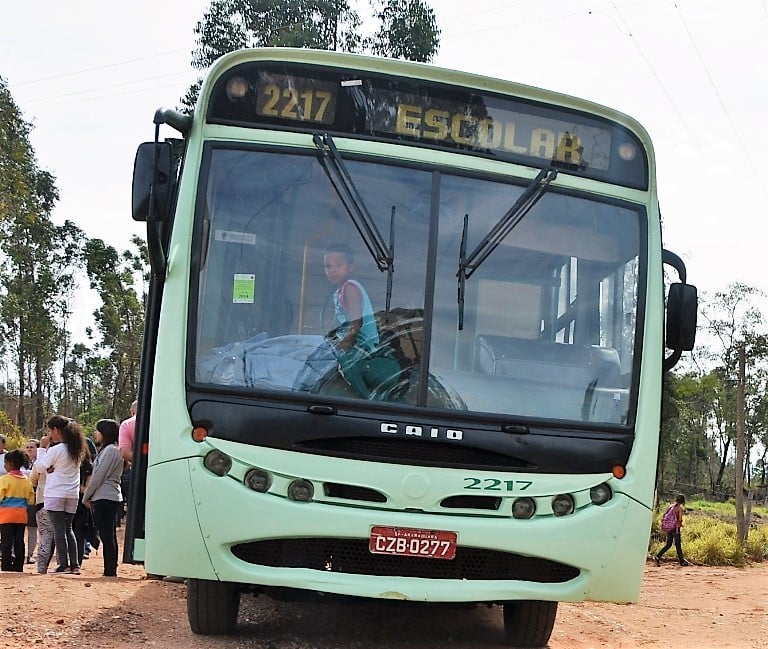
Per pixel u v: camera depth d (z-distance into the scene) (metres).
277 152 5.75
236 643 6.04
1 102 40.25
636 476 5.70
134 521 5.79
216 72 5.79
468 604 6.23
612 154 6.19
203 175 5.67
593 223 6.03
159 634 6.29
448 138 5.93
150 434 5.44
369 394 5.47
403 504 5.33
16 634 6.02
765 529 35.75
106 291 61.50
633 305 6.00
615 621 9.73
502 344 5.71
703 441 72.81
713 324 57.78
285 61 5.86
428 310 5.64
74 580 8.87
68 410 72.88
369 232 5.69
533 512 5.50
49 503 10.56
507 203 5.90
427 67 5.94
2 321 54.25
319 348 5.51
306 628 6.70
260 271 5.60
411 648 6.28
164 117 5.54
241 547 5.38
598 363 5.84
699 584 18.22
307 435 5.34
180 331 5.47
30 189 44.69
